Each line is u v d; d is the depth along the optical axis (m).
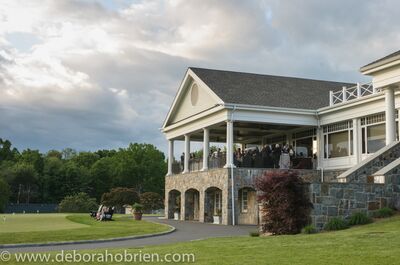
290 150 31.31
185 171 35.34
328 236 14.07
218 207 33.34
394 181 18.34
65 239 17.14
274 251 11.71
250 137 39.94
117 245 16.09
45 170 95.88
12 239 16.69
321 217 17.05
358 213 17.33
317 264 9.73
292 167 30.67
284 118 30.78
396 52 22.34
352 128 29.06
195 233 21.42
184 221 32.97
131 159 101.62
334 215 17.23
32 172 92.25
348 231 15.39
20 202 90.62
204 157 32.44
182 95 36.53
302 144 33.91
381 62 21.61
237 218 28.53
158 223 27.53
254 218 30.81
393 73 21.48
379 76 22.27
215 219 29.84
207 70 34.53
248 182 29.09
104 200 57.22
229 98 29.98
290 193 17.25
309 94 34.03
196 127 33.94
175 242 16.75
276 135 37.22
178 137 38.22
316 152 32.06
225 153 30.56
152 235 19.77
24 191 91.75
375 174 18.59
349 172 19.30
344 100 29.48
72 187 94.31
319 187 17.19
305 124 31.23
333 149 30.64
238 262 10.35
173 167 38.91
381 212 17.58
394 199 18.22
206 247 13.34
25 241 16.42
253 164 30.03
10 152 108.06
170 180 38.03
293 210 17.14
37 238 17.11
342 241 12.63
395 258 9.91
